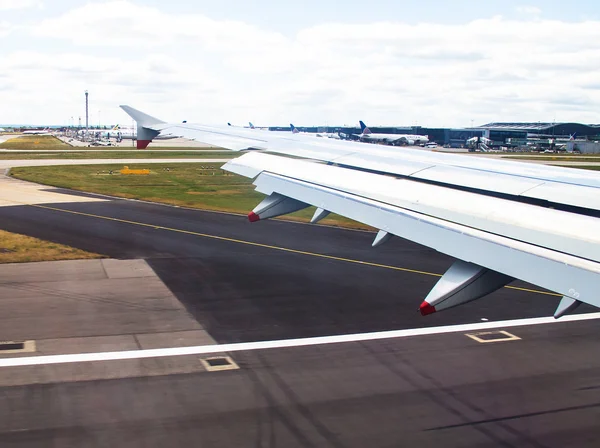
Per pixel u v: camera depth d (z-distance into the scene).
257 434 10.45
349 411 11.42
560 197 10.10
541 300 19.61
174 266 23.41
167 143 156.12
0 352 14.20
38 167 67.19
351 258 25.44
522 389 12.62
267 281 21.42
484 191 11.23
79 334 15.58
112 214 35.84
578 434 10.67
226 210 38.75
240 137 22.67
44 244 26.80
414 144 161.00
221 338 15.52
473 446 10.19
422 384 12.78
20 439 10.12
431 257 25.86
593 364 14.13
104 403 11.56
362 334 16.05
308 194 11.38
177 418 10.98
